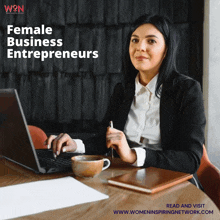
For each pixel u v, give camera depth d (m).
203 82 2.20
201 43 2.20
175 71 1.25
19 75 2.43
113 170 0.84
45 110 2.40
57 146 0.96
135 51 1.20
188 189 0.65
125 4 2.28
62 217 0.47
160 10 2.23
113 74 2.34
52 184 0.66
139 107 1.31
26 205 0.52
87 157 0.79
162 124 1.17
